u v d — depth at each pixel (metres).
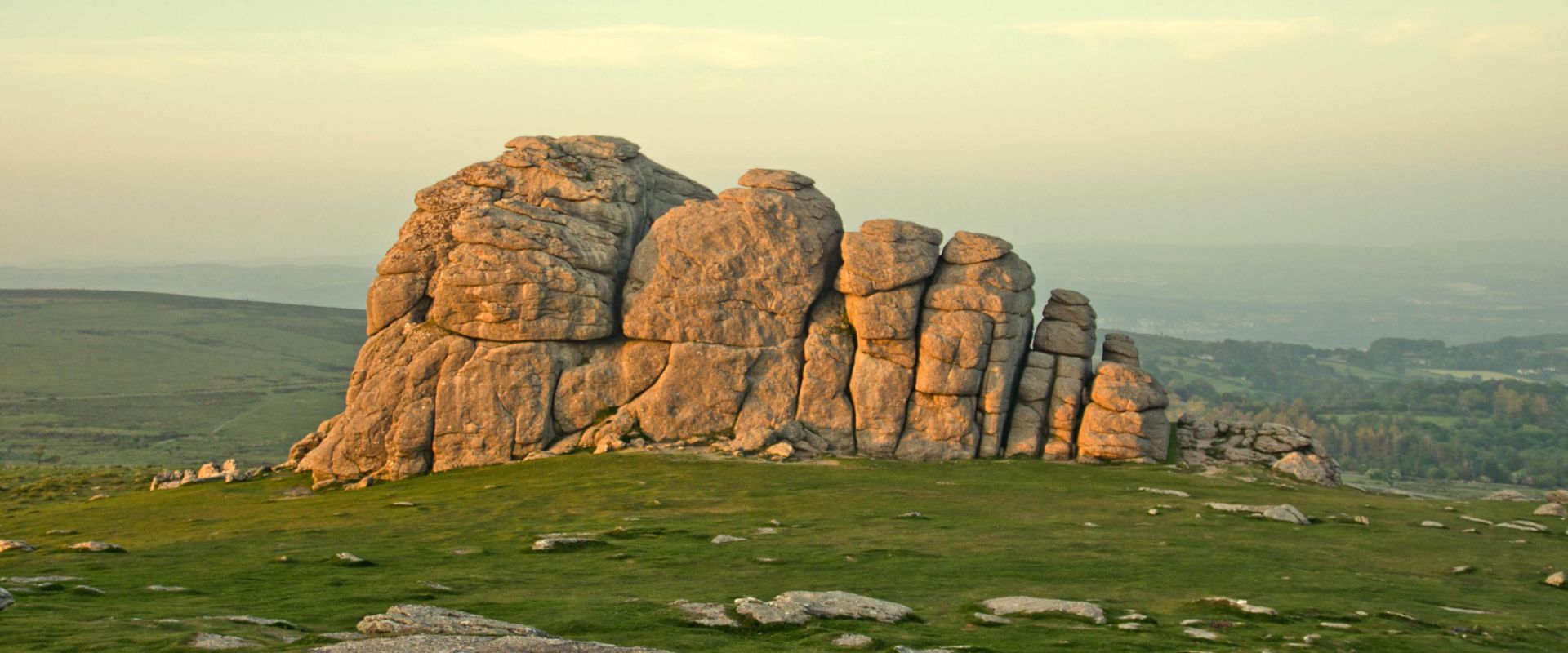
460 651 34.31
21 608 43.47
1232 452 101.44
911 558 59.69
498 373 100.31
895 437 101.06
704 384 102.31
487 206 104.94
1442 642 44.47
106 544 64.25
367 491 92.19
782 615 44.22
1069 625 45.06
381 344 102.88
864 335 102.94
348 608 46.00
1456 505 82.19
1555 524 73.94
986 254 105.06
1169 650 41.44
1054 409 103.12
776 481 86.44
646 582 53.28
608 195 108.31
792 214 106.94
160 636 37.81
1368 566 60.12
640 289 105.00
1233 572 57.22
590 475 89.12
